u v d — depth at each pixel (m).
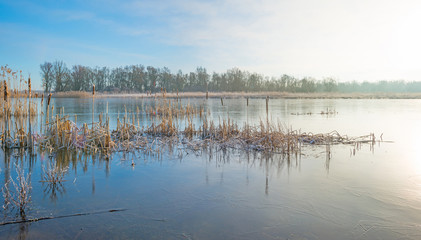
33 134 9.68
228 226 4.24
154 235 3.96
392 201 5.17
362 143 10.84
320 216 4.57
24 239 3.81
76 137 9.41
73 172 6.93
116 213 4.65
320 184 6.09
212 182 6.22
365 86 104.19
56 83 63.56
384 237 3.94
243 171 7.08
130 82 79.62
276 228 4.18
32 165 7.46
